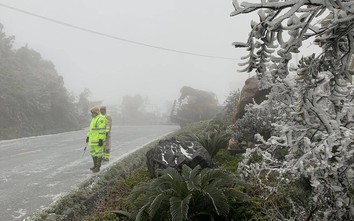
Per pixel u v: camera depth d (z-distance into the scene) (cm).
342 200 286
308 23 203
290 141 290
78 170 1006
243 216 432
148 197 466
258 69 239
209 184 462
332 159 309
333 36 215
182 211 393
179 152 648
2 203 692
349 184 288
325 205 300
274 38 217
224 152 840
